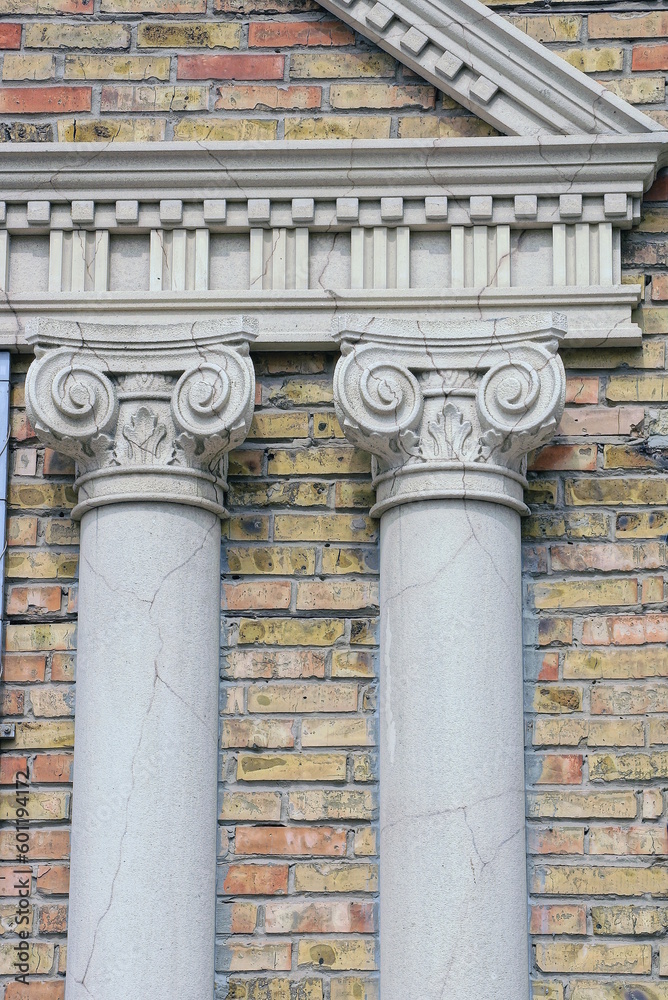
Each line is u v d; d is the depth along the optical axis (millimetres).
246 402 5301
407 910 5047
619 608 5445
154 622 5262
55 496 5633
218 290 5648
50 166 5730
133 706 5195
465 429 5332
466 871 5035
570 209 5645
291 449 5637
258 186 5711
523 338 5340
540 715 5359
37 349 5422
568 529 5523
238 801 5328
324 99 5883
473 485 5309
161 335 5422
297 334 5609
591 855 5242
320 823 5309
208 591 5391
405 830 5102
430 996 4957
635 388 5641
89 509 5434
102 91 5922
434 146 5629
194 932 5098
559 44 5922
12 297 5660
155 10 5984
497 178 5660
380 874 5227
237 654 5449
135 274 5742
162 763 5164
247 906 5246
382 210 5680
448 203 5688
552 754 5324
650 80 5867
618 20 5918
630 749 5324
